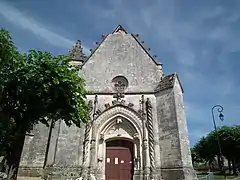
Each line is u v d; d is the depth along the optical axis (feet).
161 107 70.23
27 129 55.21
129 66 80.28
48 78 48.67
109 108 71.15
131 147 70.49
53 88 49.39
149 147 65.31
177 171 58.90
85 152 64.85
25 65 49.21
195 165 211.41
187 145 63.82
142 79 77.20
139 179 62.39
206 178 78.13
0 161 60.34
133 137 68.64
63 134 66.28
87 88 75.82
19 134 53.88
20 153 64.28
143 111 70.03
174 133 63.72
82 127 68.54
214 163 191.62
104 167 66.64
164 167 61.87
